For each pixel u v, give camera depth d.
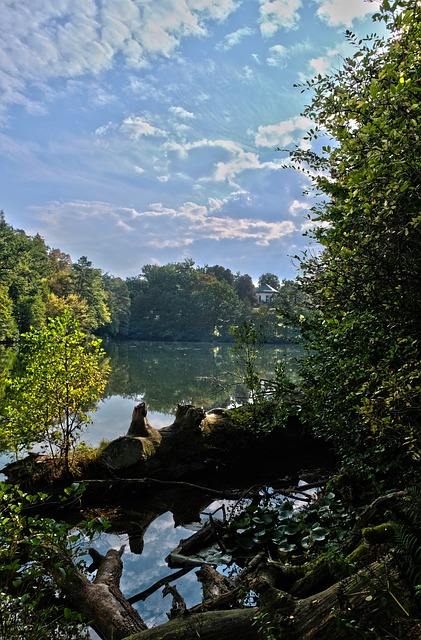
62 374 6.28
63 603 3.61
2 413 6.45
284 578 3.48
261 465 8.04
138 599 3.85
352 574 2.63
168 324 83.19
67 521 5.70
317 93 2.76
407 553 2.36
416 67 2.15
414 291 2.50
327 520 4.49
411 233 2.33
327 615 2.43
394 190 2.11
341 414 4.00
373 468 3.78
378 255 2.55
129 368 27.59
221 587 3.67
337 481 4.80
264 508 4.99
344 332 3.27
